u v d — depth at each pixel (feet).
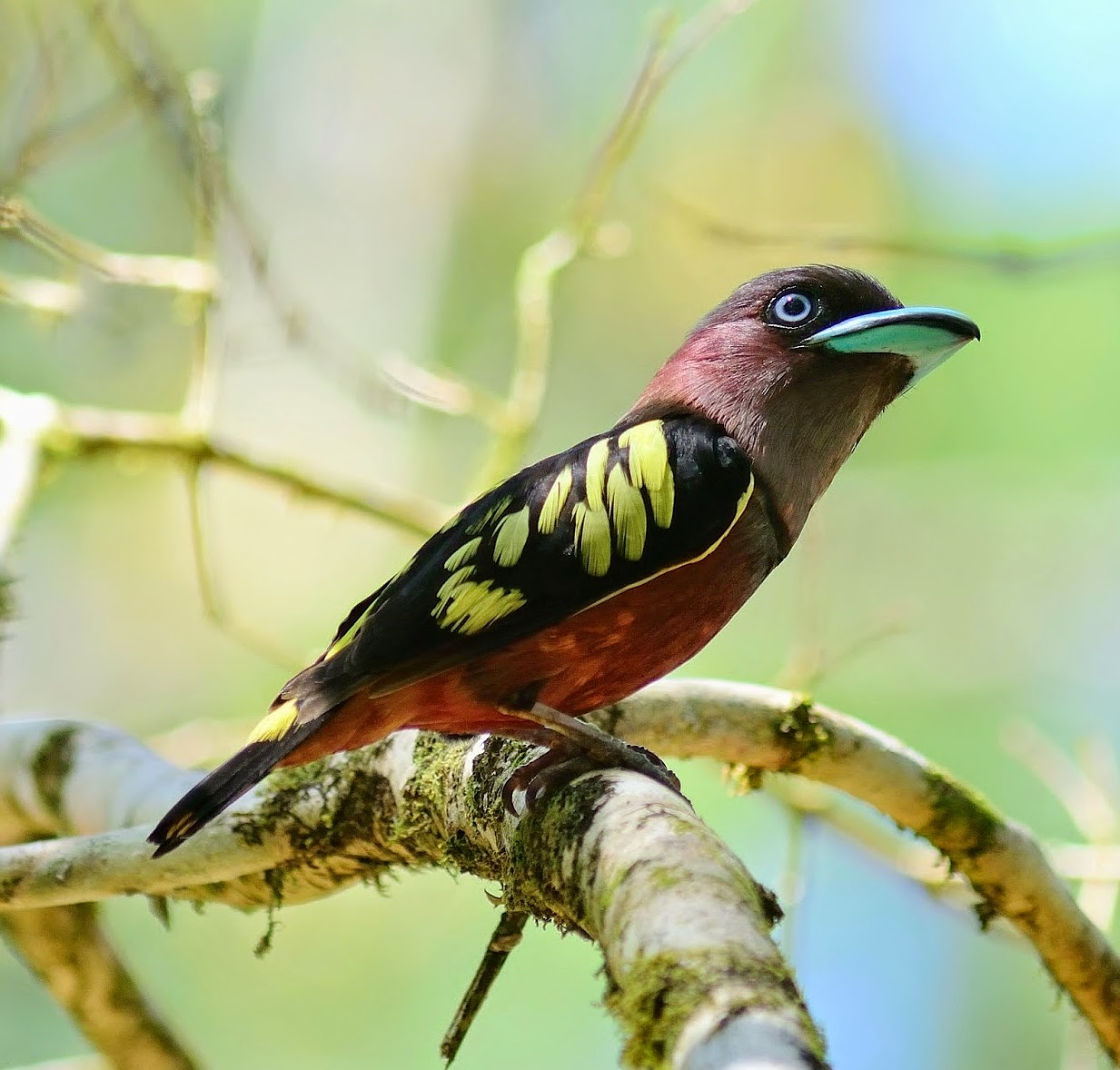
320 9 54.08
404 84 55.01
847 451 25.80
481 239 55.42
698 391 25.53
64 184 50.85
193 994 46.09
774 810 41.55
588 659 23.39
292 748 22.48
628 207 56.59
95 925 31.78
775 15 57.82
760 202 58.75
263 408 54.80
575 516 23.34
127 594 54.70
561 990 43.34
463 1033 22.48
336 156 54.60
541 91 55.57
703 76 58.39
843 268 25.98
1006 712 52.39
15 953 35.35
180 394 52.47
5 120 42.11
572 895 19.13
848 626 53.42
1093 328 51.34
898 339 24.81
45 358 50.78
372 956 46.44
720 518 23.41
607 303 57.62
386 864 25.35
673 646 23.84
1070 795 44.06
